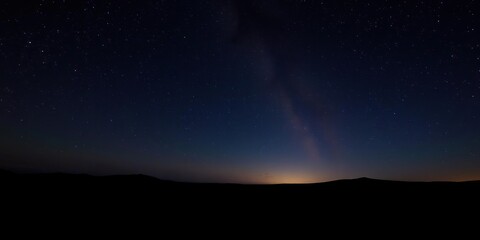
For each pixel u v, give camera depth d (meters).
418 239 7.96
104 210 10.66
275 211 11.81
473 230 8.65
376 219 10.30
